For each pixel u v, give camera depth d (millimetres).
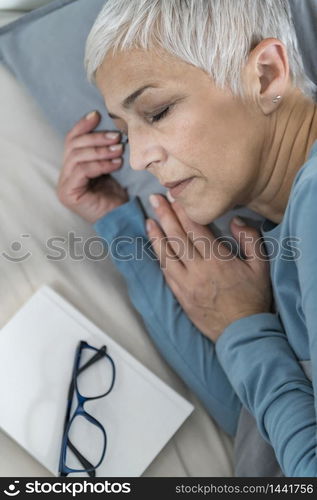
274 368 872
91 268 1045
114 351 981
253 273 986
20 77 1077
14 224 1038
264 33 766
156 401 971
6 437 939
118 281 1058
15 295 1006
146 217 1052
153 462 962
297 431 789
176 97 764
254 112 789
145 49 748
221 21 737
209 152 793
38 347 966
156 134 792
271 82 775
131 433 949
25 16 1082
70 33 1049
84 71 1044
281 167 852
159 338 1010
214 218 870
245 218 1020
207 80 757
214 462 987
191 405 982
